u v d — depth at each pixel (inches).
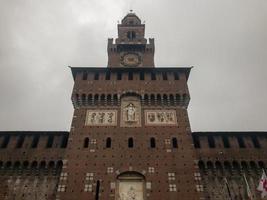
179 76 2287.2
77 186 1641.2
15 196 1721.2
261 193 1710.1
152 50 2672.2
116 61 2559.1
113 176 1686.8
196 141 1991.9
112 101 2092.8
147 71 2337.6
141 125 1948.8
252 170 1843.0
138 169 1720.0
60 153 1887.3
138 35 2901.1
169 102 2090.3
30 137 2007.9
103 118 1988.2
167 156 1785.2
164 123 1963.6
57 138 1995.6
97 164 1739.7
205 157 1876.2
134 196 1617.9
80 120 1973.4
